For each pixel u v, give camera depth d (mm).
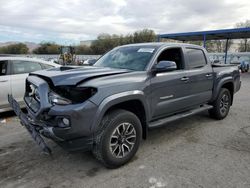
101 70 3547
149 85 3650
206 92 5109
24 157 3709
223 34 24469
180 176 3143
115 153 3297
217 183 2979
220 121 5664
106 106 3033
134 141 3494
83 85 2938
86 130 2924
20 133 4812
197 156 3740
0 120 5707
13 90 5828
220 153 3855
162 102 3953
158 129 5027
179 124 5391
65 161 3578
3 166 3416
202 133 4809
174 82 4113
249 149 4023
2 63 5805
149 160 3594
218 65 5766
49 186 2920
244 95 9727
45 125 2980
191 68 4664
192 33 24672
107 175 3174
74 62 29906
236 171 3275
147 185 2936
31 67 6273
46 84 3102
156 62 3908
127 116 3326
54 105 2896
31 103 3488
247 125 5371
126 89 3291
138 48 4379
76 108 2822
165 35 26781
